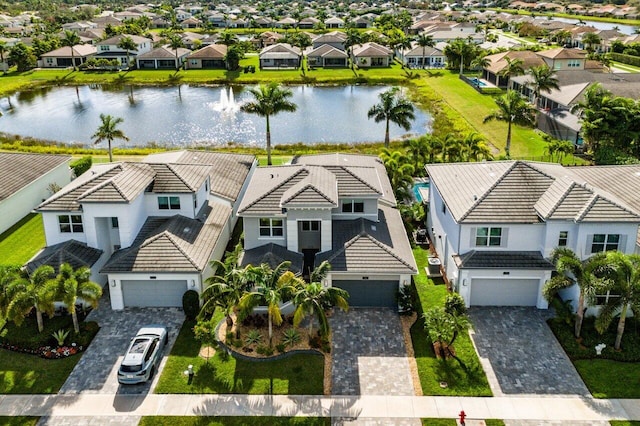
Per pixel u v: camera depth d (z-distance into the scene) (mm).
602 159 57906
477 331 33625
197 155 51906
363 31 182875
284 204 36031
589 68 106875
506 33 191125
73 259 36250
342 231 38906
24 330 33500
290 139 78438
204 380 29547
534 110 67875
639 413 27281
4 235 46219
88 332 33156
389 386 29203
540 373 30078
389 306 36406
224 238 42344
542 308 35875
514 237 35656
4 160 51625
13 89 113688
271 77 120688
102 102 103000
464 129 78938
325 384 29359
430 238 45375
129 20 192750
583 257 34469
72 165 60250
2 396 28500
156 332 31828
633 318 33719
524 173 38094
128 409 27609
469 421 26828
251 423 26703
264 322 34062
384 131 81438
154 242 36469
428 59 134500
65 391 28859
